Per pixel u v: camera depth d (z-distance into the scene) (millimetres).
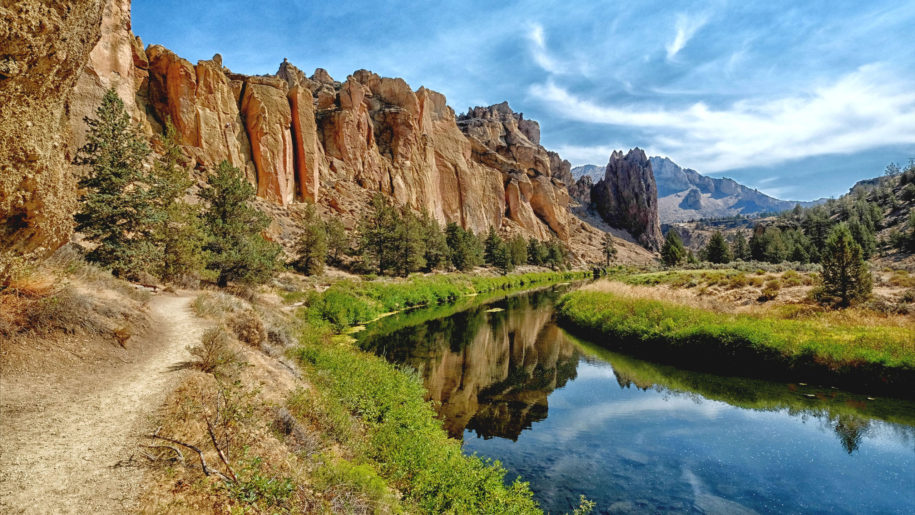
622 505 9828
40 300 8594
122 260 18641
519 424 14828
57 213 8141
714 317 23438
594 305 32656
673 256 75250
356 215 77562
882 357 16375
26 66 5973
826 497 10008
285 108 73375
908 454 11844
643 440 13352
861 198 120812
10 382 6781
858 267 23969
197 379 8547
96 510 4441
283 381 11188
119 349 9586
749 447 12633
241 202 28156
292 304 30844
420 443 10102
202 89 61656
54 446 5508
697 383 18688
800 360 18172
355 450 9242
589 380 19969
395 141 104312
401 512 7219
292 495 5719
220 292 22594
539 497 10133
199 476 5402
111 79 45844
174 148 23078
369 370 15422
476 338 29438
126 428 6270
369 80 114188
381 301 40188
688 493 10305
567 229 152250
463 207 120625
